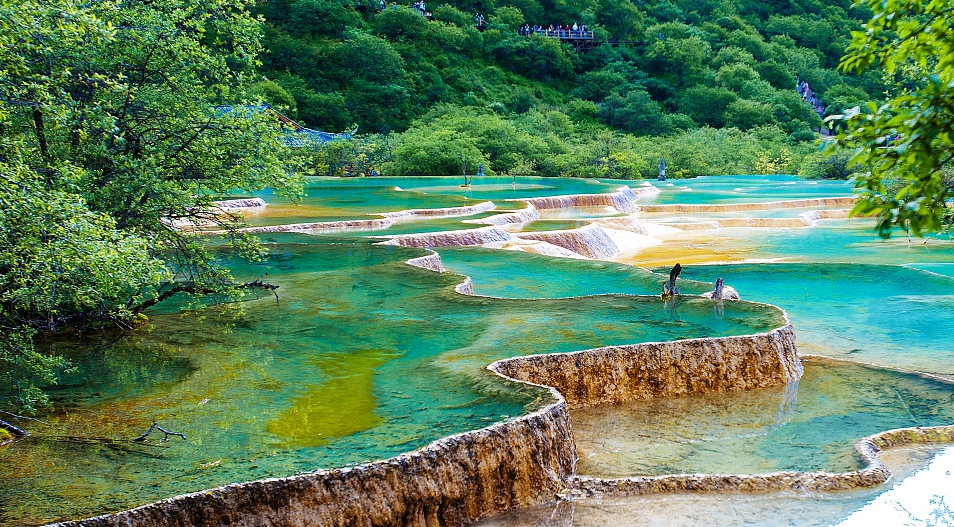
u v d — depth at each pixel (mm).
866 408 9242
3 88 7969
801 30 107312
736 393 9758
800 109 79500
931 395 9656
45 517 5383
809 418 8938
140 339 9648
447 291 12281
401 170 46719
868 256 20672
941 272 18047
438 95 71750
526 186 37562
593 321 10609
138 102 9938
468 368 8578
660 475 7422
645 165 54156
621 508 6988
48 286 7051
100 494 5703
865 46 4883
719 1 110812
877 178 4391
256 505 5836
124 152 9914
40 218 6672
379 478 6230
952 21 4500
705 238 25219
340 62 69438
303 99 62031
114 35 8711
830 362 10953
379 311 11078
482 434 6855
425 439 6730
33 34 7848
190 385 8031
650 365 9531
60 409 7348
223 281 10680
